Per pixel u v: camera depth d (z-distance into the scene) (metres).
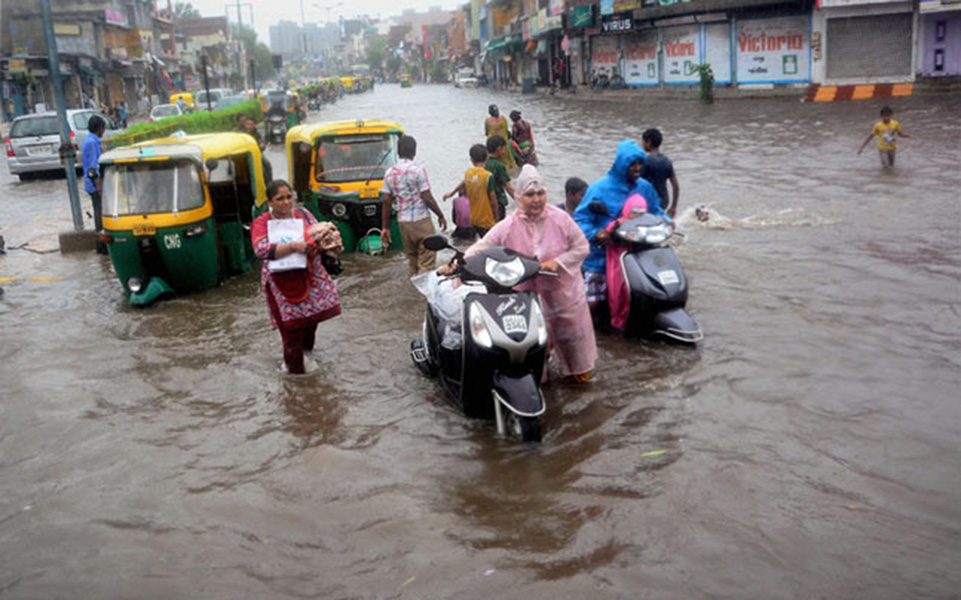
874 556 3.83
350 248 11.23
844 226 10.66
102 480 4.95
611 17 45.44
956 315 7.10
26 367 7.11
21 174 22.92
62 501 4.71
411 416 5.76
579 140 24.16
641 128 26.73
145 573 3.97
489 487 4.68
